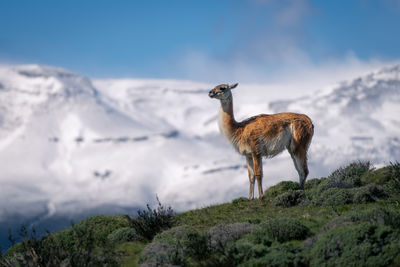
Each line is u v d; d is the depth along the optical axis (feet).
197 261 113.91
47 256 120.26
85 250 121.60
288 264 101.19
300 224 123.54
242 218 156.66
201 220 161.79
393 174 172.96
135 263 120.67
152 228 147.43
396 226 110.22
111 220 155.84
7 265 126.11
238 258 106.42
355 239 100.63
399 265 93.45
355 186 180.04
